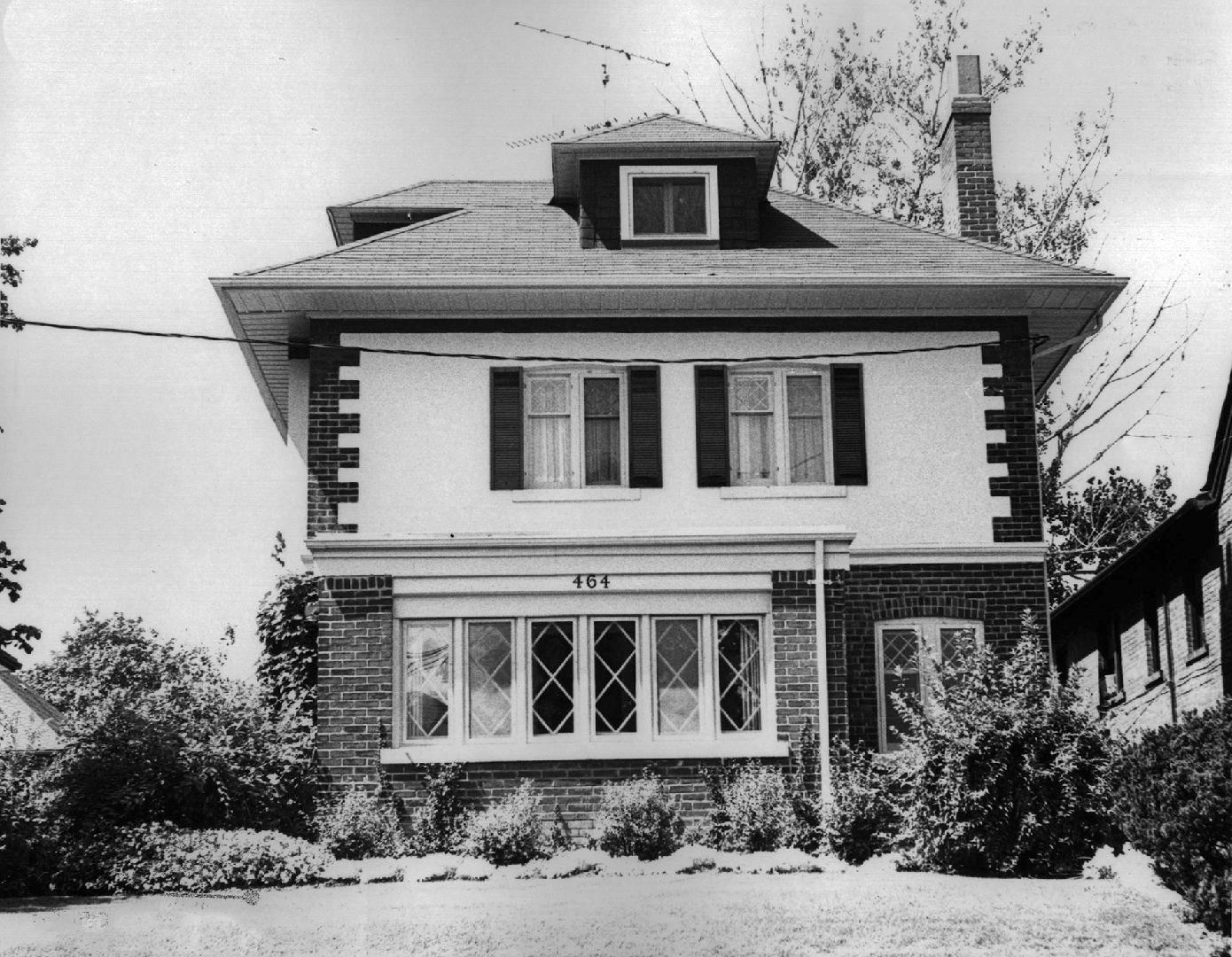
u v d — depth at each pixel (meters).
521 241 21.28
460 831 17.55
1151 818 14.27
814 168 33.41
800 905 13.81
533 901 14.16
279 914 13.84
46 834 15.54
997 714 15.50
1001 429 20.31
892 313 20.45
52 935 13.11
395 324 20.12
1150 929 12.91
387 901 14.30
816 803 17.20
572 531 19.72
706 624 18.25
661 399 20.16
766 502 19.91
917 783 15.56
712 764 17.92
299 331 20.64
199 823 16.95
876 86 33.38
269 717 18.80
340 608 18.27
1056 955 12.13
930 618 19.80
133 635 46.59
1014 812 15.30
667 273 19.94
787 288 19.86
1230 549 19.83
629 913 13.54
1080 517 34.69
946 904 13.81
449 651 18.27
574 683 18.17
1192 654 21.42
